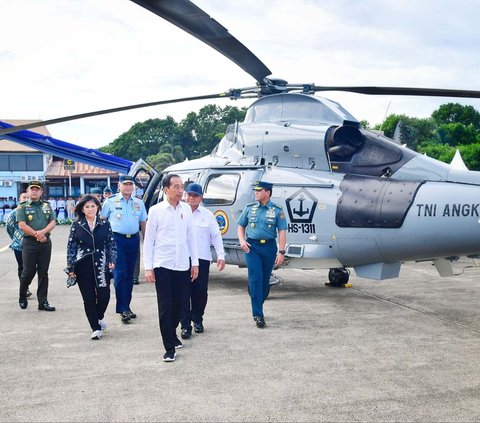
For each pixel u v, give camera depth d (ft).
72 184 125.49
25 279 23.45
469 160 114.42
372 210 22.34
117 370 15.21
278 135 26.04
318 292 27.71
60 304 24.89
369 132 24.18
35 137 53.11
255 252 20.39
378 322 20.94
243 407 12.46
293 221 24.57
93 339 18.56
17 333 19.51
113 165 56.08
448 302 25.05
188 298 18.47
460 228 20.43
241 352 16.93
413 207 21.35
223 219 26.89
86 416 12.01
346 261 23.99
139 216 21.83
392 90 20.99
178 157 193.88
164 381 14.28
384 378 14.42
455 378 14.40
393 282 31.14
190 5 17.71
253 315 20.33
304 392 13.39
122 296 21.08
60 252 50.98
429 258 22.22
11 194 122.01
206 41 20.98
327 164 24.53
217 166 27.86
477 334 19.12
